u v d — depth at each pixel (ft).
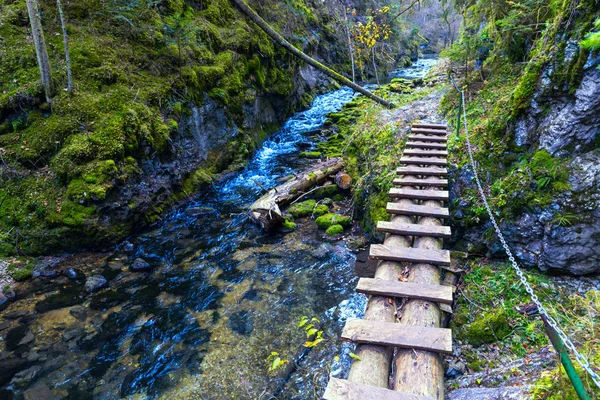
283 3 53.47
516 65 23.81
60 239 20.11
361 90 38.78
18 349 14.43
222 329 15.79
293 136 42.34
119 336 15.29
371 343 9.64
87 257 20.49
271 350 14.69
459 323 13.93
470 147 19.01
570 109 14.56
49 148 21.72
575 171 14.30
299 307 17.11
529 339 12.59
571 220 14.03
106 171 21.27
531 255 15.29
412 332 9.75
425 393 8.32
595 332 9.53
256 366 13.97
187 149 28.35
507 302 14.21
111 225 21.47
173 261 20.63
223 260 20.83
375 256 13.57
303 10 59.00
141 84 26.22
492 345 12.89
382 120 29.14
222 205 27.22
